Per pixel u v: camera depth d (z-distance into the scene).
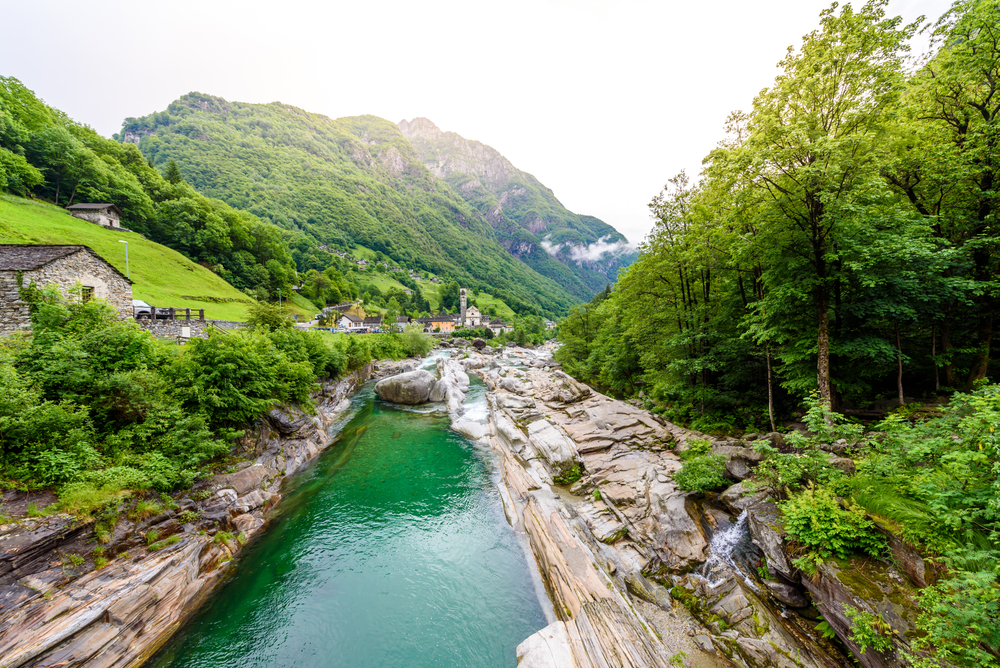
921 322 15.23
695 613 11.55
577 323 53.16
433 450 26.95
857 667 8.94
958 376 15.98
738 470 15.17
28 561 9.33
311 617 12.27
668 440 21.25
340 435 28.62
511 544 16.45
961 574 7.18
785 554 11.09
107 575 10.54
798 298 15.47
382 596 13.28
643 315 27.44
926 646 7.34
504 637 11.70
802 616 10.62
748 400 21.73
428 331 124.94
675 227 24.70
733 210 17.56
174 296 52.78
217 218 79.00
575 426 24.50
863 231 13.31
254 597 12.97
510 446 25.47
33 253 19.88
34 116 64.38
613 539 15.02
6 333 17.19
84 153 66.06
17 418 10.52
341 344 44.22
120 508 11.72
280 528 16.86
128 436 13.22
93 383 13.20
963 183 14.58
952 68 14.14
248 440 19.02
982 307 14.61
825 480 11.45
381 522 17.78
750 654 9.79
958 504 8.24
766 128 14.09
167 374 16.25
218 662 10.61
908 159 14.79
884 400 16.73
